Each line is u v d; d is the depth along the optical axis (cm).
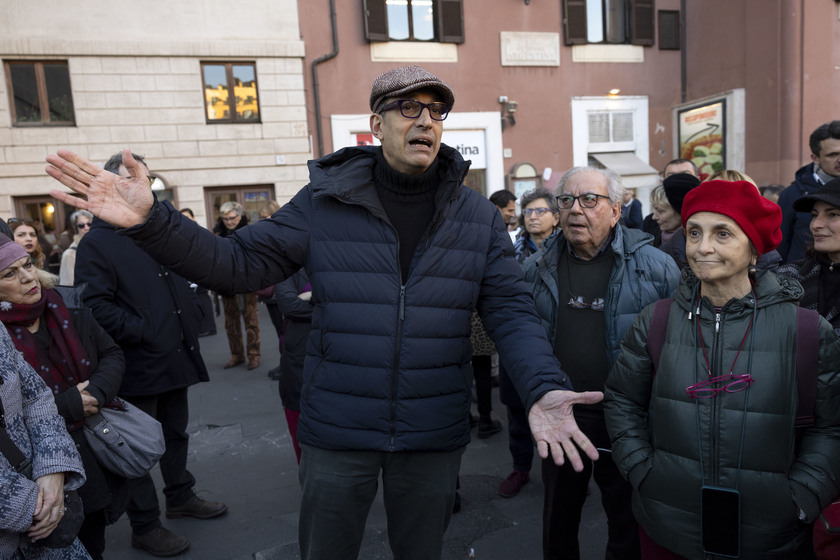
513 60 1183
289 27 1064
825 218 185
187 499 294
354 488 161
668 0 1273
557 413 144
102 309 246
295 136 1084
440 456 165
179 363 271
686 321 154
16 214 983
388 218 162
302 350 269
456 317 165
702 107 1237
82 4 962
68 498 158
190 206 1044
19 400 149
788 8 1059
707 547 146
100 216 129
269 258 159
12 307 182
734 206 141
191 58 1019
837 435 143
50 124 981
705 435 146
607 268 217
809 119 1079
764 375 141
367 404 157
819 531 145
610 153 1276
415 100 152
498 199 454
